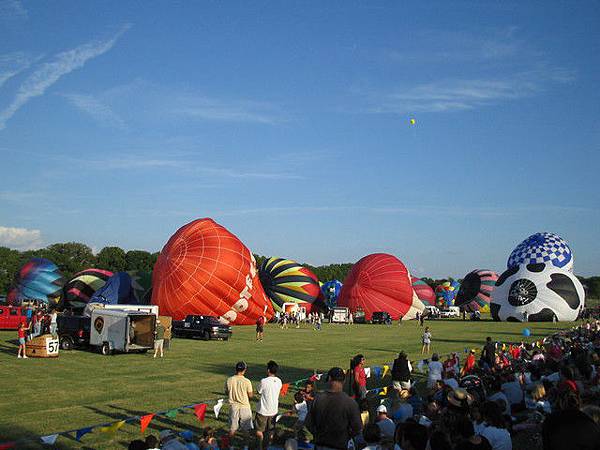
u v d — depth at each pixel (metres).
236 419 10.69
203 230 43.47
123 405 14.79
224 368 22.33
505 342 36.69
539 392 14.20
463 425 7.09
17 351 26.33
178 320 40.31
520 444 11.92
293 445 9.30
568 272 63.59
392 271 65.12
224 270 41.66
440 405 12.28
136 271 49.44
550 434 6.12
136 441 8.59
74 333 27.30
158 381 18.77
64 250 112.25
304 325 56.56
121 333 25.66
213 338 35.97
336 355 27.77
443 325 58.00
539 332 47.12
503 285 65.06
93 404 14.88
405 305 64.56
